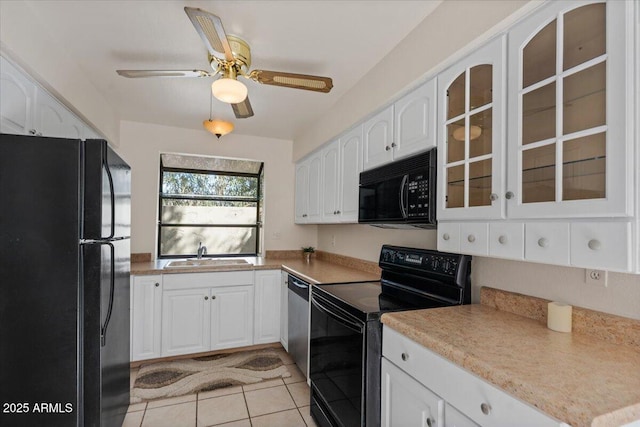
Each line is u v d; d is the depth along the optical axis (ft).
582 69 3.08
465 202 4.41
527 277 4.52
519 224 3.67
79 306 4.47
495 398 2.84
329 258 11.50
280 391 7.72
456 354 3.24
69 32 5.69
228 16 5.24
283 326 10.00
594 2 2.99
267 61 6.67
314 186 10.46
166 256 11.96
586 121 3.07
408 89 5.71
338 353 5.60
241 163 13.00
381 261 6.96
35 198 4.32
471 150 4.40
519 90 3.70
